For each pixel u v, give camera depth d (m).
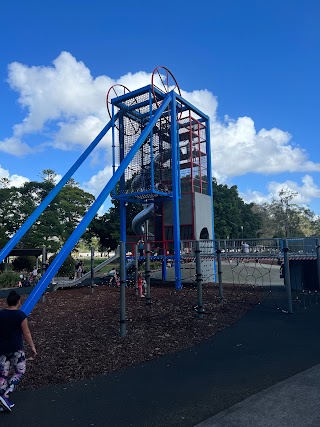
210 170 22.75
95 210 12.23
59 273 30.42
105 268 37.62
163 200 21.20
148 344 7.74
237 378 5.59
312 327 9.21
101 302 14.71
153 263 31.92
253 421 4.04
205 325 9.51
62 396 5.05
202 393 5.02
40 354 7.12
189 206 20.62
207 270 20.70
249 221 70.38
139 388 5.30
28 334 4.74
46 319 11.35
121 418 4.33
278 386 5.12
